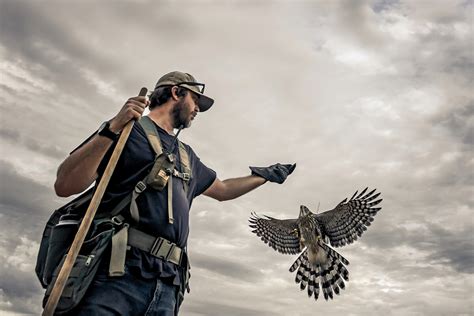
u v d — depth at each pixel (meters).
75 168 1.21
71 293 1.17
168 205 1.29
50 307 1.11
